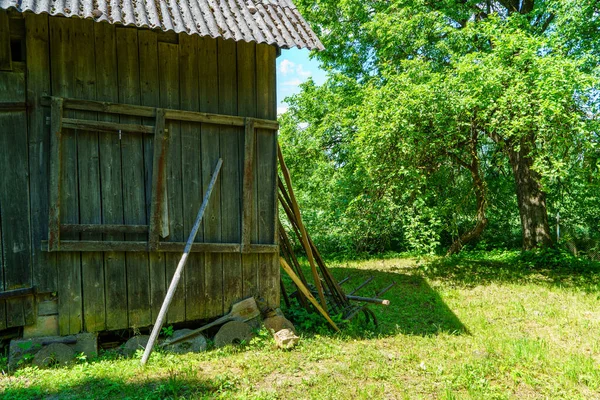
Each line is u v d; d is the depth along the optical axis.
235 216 5.77
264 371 4.67
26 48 4.71
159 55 5.31
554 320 7.16
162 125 5.23
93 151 4.98
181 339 5.27
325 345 5.52
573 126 9.20
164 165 5.27
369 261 13.88
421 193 10.88
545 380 4.65
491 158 13.07
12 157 4.68
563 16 10.73
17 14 4.71
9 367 4.59
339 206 13.31
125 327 5.14
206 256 5.59
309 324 6.19
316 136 15.84
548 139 9.25
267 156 5.98
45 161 4.78
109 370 4.55
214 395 4.05
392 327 6.64
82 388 4.18
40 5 4.31
